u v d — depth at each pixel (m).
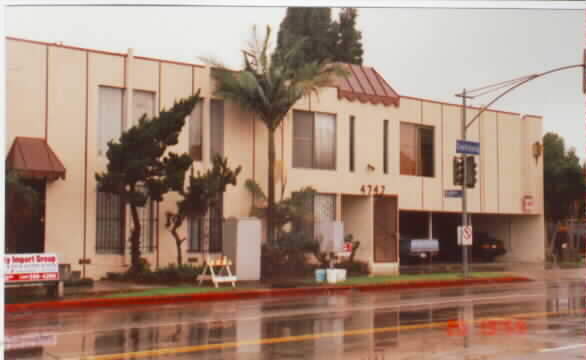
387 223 30.20
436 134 32.69
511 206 36.00
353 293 21.06
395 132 30.83
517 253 38.34
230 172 22.91
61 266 18.89
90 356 9.77
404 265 33.69
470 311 15.43
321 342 10.98
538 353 10.09
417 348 10.48
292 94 24.95
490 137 35.09
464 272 25.59
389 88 31.06
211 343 10.88
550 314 14.84
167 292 19.05
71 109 22.05
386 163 30.59
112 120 23.03
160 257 23.42
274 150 25.34
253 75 24.98
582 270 31.42
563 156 41.91
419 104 31.94
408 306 16.59
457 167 25.73
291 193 26.30
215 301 18.58
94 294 18.39
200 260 24.31
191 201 22.25
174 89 24.17
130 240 21.95
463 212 25.66
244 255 22.92
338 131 28.64
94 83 22.50
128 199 21.17
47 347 10.56
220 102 25.61
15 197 18.81
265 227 25.53
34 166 20.41
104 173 21.20
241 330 12.38
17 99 21.09
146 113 22.20
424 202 32.03
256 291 19.97
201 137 24.83
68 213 21.83
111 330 12.46
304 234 25.23
